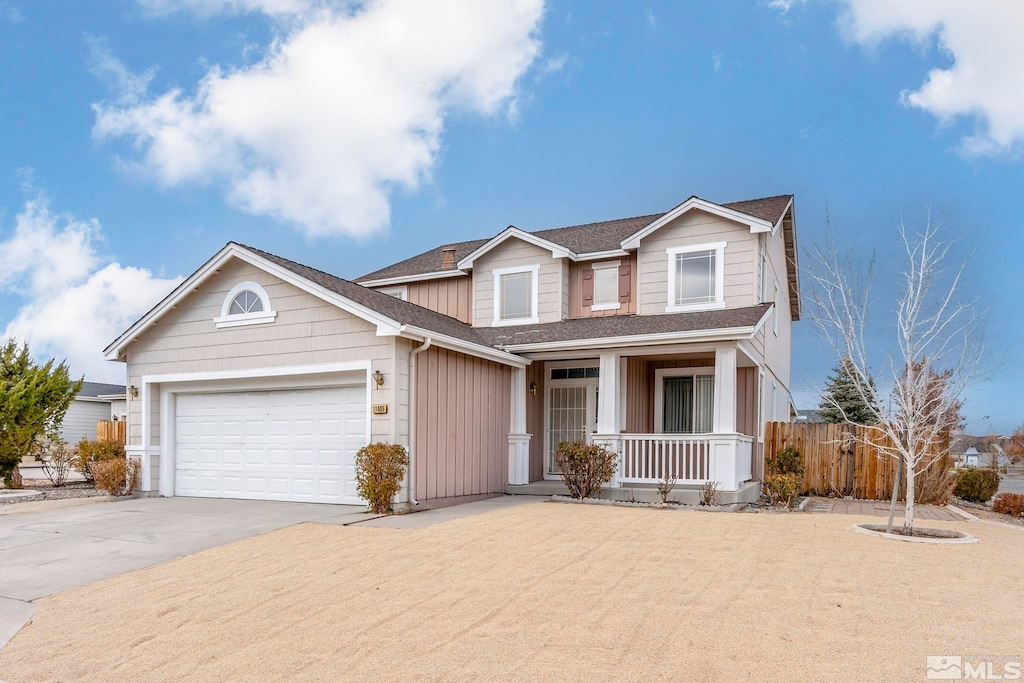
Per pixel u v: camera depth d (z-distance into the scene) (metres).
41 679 4.78
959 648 4.86
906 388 10.02
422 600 6.19
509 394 15.48
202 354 13.84
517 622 5.52
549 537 8.85
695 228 15.48
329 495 12.64
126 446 14.44
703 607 5.80
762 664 4.59
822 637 5.08
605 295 16.73
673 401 16.77
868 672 4.45
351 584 6.80
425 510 11.70
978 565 7.32
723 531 9.30
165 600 6.50
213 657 5.04
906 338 10.06
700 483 13.22
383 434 11.70
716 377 13.31
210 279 13.84
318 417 12.89
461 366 13.67
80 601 6.58
